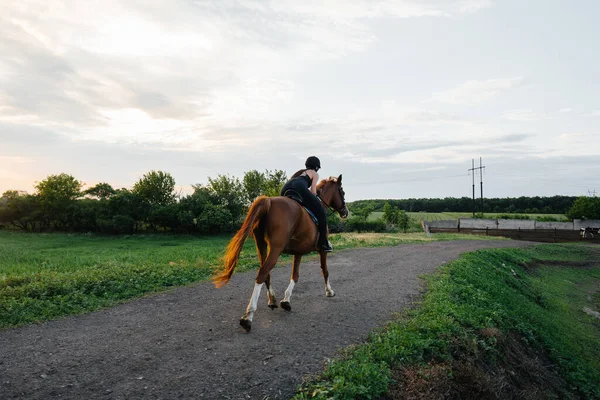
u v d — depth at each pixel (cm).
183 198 5125
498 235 4838
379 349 520
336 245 2050
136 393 388
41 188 5622
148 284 897
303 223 629
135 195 5197
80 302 734
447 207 11175
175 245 3359
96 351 495
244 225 576
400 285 997
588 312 1642
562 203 10381
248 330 576
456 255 1811
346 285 976
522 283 1728
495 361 649
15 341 524
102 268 1105
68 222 5325
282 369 457
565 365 882
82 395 379
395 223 5941
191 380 421
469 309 824
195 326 607
